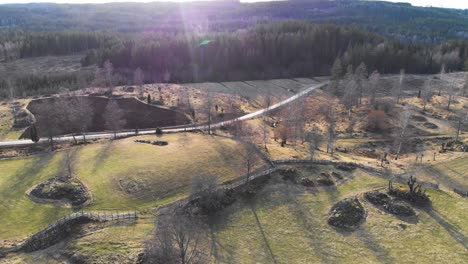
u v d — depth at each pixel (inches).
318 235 1731.1
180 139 2901.1
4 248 1530.5
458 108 4128.9
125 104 4254.4
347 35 7244.1
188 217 1841.8
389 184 2089.1
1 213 1770.4
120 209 1867.6
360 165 2416.3
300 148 2962.6
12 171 2231.8
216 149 2610.7
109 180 2105.1
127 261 1461.6
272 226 1808.6
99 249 1542.8
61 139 3105.3
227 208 1952.5
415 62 6402.6
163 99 4522.6
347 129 3700.8
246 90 5516.7
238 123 3469.5
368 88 4749.0
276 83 5984.3
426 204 1925.4
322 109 4379.9
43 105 3865.7
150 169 2242.9
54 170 2230.6
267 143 2997.0
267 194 2079.2
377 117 3740.2
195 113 4099.4
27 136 3221.0
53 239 1612.9
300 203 1985.7
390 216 1846.7
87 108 3909.9
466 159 2554.1
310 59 6850.4
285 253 1615.4
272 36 7140.8
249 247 1658.5
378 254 1582.2
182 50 7012.8
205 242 1674.5
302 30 7549.2
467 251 1568.7
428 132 3462.1
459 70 6328.7
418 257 1546.5
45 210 1817.2
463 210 1871.3
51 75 6727.4
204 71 6678.2
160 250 1457.9
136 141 2832.2
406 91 5088.6
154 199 1985.7
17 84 6107.3
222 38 7288.4
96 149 2620.6
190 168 2298.2
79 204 1881.2
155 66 6850.4
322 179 2199.8
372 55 6323.8
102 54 7357.3
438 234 1689.2
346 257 1574.8
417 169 2417.6
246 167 2367.1
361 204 1956.2
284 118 3978.8
